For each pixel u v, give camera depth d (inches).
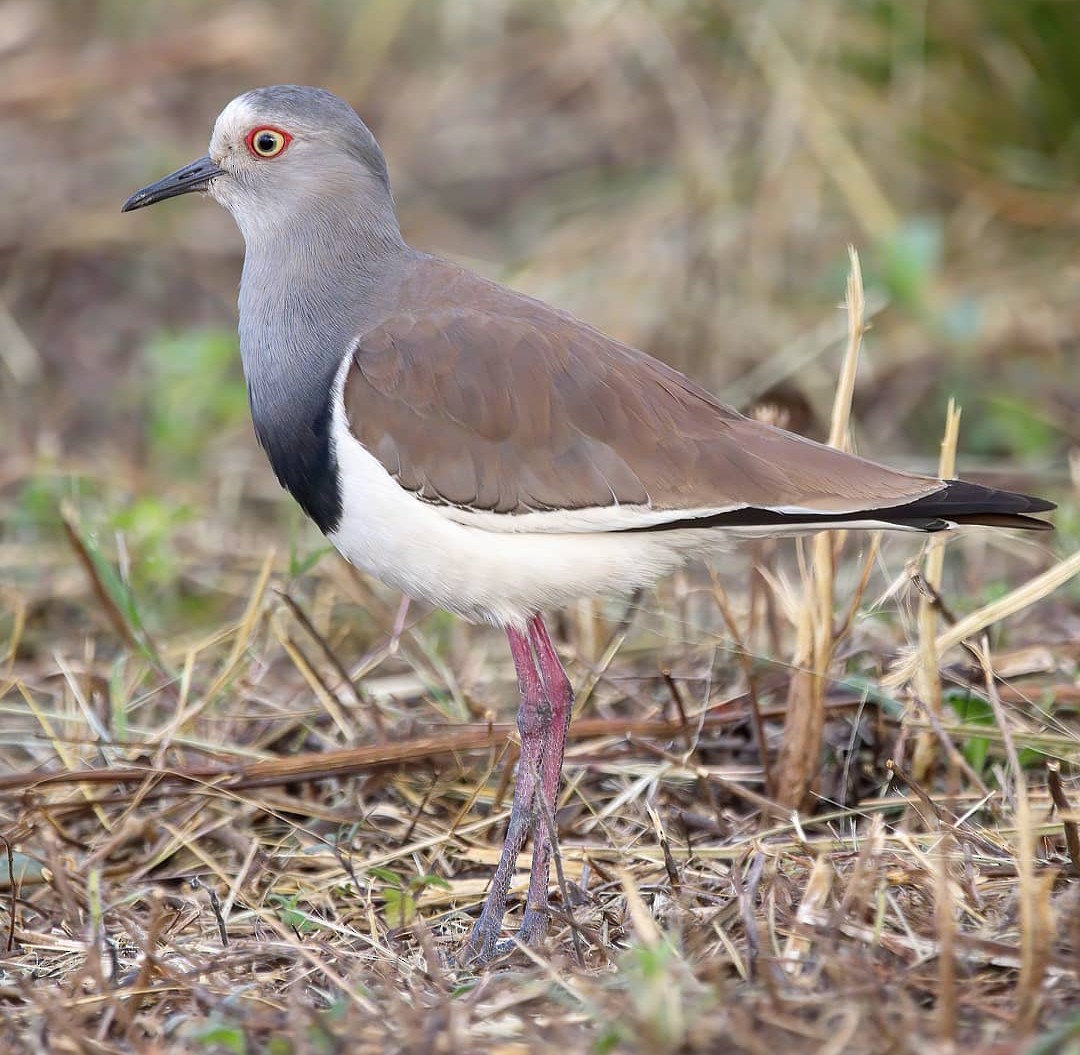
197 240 778.8
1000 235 703.1
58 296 756.0
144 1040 333.1
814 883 355.3
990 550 569.3
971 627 435.5
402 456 398.3
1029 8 687.1
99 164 818.2
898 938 340.5
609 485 392.8
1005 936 344.2
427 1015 327.3
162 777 440.5
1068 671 474.6
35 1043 329.1
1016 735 433.1
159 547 574.6
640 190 762.2
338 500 410.0
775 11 718.5
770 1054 303.6
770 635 491.2
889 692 444.5
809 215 710.5
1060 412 638.5
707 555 409.4
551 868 419.8
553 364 399.2
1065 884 368.2
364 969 366.6
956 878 370.6
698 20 738.8
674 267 710.5
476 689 515.2
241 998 346.9
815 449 396.5
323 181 427.2
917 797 418.0
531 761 407.2
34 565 581.6
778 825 429.7
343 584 537.3
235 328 740.0
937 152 701.3
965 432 646.5
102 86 853.2
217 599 572.4
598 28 769.6
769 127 716.7
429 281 422.3
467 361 400.5
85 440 684.1
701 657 514.3
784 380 666.8
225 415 671.1
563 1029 319.9
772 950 340.5
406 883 418.9
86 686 511.5
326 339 418.3
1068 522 546.0
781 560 593.0
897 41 703.7
